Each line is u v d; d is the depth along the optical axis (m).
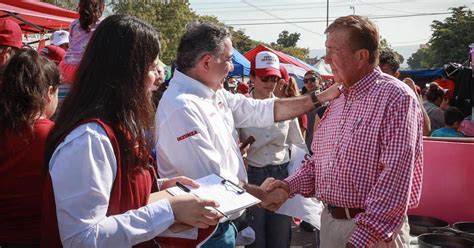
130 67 1.51
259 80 3.97
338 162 2.19
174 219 1.57
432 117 7.13
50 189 1.44
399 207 1.95
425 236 2.60
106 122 1.46
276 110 2.80
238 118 2.86
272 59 3.97
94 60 1.52
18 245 1.81
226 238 2.15
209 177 1.99
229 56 2.29
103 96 1.48
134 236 1.46
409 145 1.97
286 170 3.94
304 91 8.34
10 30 2.93
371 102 2.10
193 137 2.10
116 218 1.46
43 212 1.49
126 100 1.50
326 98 2.69
